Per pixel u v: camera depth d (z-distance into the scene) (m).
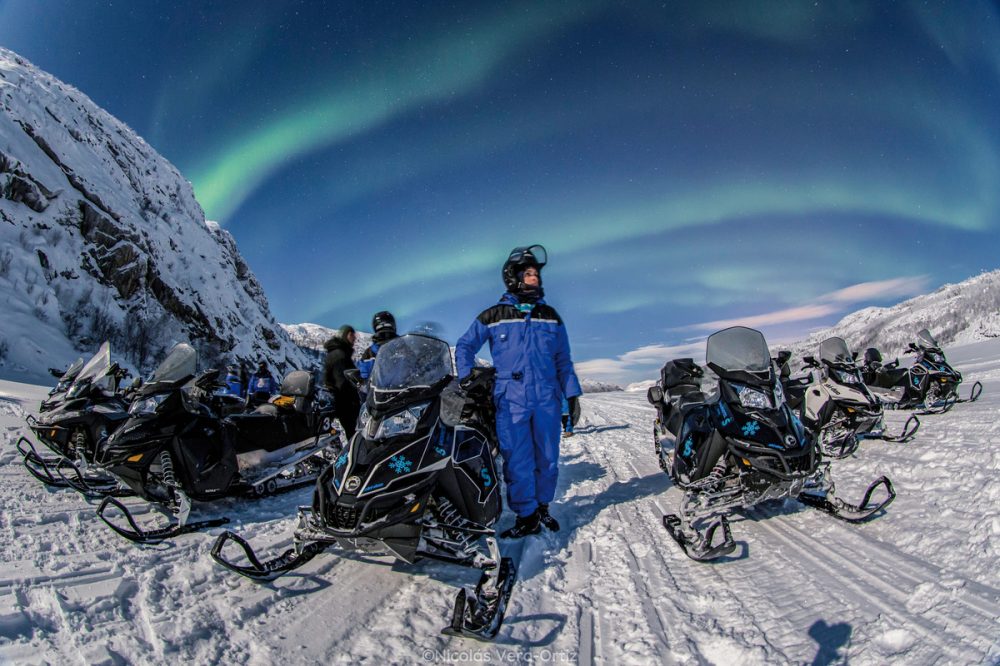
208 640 2.58
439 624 2.82
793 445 3.70
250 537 4.02
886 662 2.24
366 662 2.46
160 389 4.24
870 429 6.07
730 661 2.40
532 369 4.24
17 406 8.49
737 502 3.80
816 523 3.96
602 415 13.77
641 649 2.51
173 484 4.05
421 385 3.36
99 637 2.48
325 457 6.02
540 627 2.78
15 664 2.24
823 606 2.76
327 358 6.72
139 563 3.34
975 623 2.39
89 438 4.80
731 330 4.14
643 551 3.74
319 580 3.33
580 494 5.36
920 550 3.30
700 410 4.28
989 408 7.96
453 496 3.26
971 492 3.90
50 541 3.55
